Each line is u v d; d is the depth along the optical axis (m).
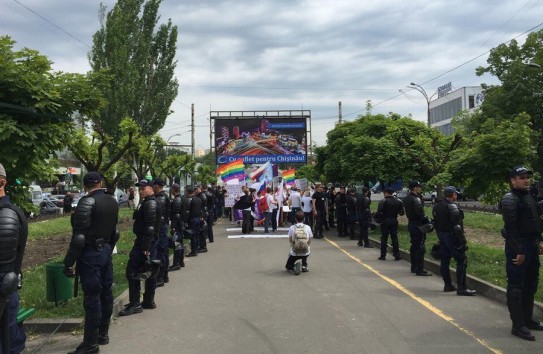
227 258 13.23
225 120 38.47
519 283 5.92
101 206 5.51
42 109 6.78
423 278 9.95
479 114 37.88
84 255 5.45
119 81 17.11
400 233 16.91
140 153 18.50
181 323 6.71
